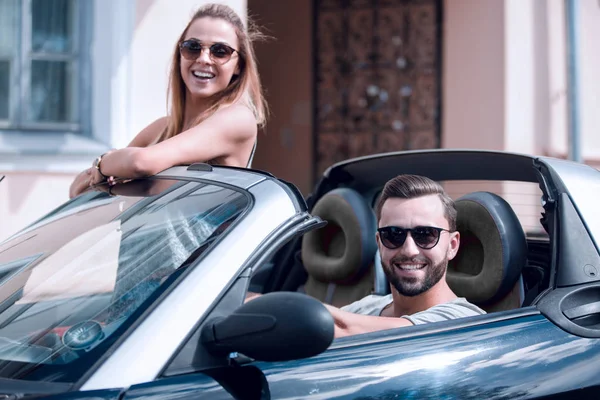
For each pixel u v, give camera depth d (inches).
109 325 75.3
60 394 68.4
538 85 316.2
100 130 255.6
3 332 79.3
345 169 145.9
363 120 366.9
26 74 253.9
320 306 72.1
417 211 107.7
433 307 106.2
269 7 378.9
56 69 256.2
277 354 71.1
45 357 73.9
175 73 124.3
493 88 317.4
